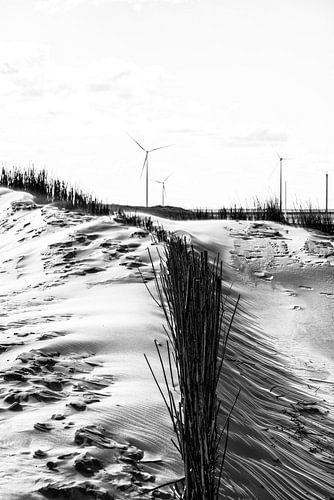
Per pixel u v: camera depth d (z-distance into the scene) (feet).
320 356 32.58
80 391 18.66
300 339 35.19
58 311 29.60
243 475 15.90
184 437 13.02
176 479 14.78
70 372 20.40
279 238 53.98
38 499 12.80
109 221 50.39
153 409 17.69
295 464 18.35
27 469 13.79
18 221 57.72
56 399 17.89
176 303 14.93
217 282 15.07
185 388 13.10
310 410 23.95
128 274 38.70
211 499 12.81
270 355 30.45
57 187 68.28
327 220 60.90
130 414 17.20
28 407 17.21
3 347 22.43
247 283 44.55
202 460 12.71
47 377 19.47
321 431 22.16
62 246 45.75
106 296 34.19
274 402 23.62
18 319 27.66
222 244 51.03
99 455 14.83
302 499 16.37
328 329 37.52
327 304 42.22
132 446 15.65
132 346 23.70
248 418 20.26
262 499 15.37
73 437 15.47
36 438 15.25
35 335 23.98
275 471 17.11
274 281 45.50
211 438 13.20
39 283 38.88
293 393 25.46
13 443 14.93
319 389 27.17
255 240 52.85
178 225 54.39
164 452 15.78
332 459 19.92
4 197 66.39
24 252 47.06
